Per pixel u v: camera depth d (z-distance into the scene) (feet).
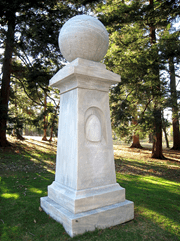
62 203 10.50
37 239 8.87
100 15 38.22
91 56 11.16
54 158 34.76
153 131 38.42
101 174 10.87
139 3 40.96
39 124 42.98
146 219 11.36
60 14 36.04
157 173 26.91
